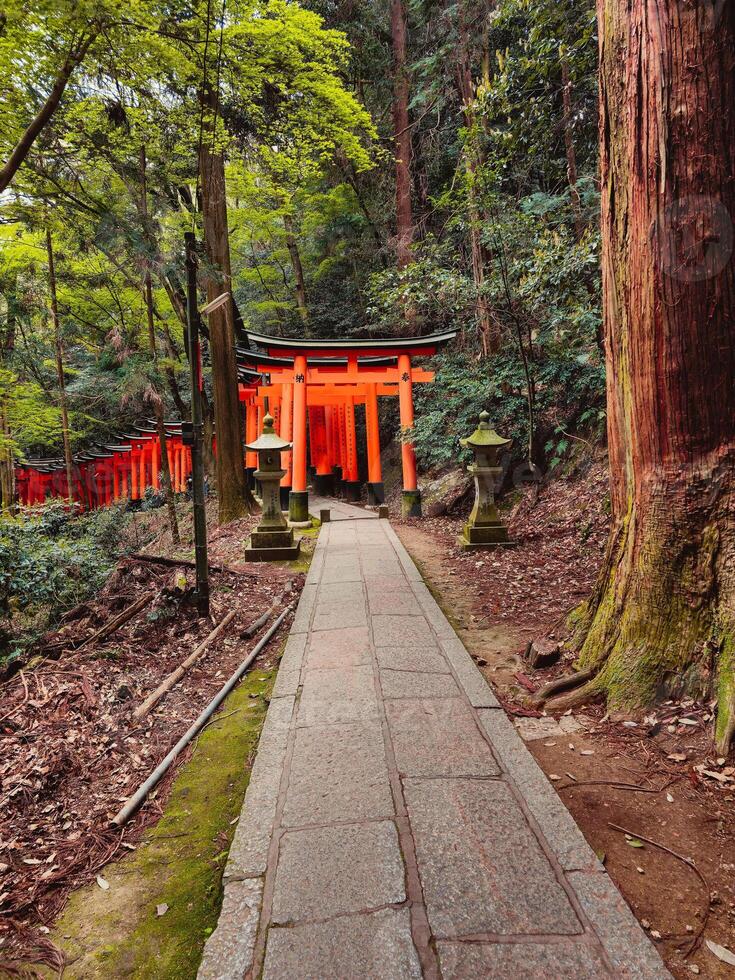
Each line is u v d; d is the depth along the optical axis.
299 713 2.57
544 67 5.29
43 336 12.62
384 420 15.27
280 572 5.90
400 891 1.48
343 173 13.86
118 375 10.80
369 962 1.27
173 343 11.48
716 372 2.26
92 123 6.86
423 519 9.55
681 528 2.38
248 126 10.15
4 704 2.86
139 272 8.05
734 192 2.16
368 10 11.82
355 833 1.72
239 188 11.42
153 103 6.93
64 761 2.36
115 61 5.52
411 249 7.80
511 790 1.93
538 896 1.45
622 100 2.54
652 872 1.58
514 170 6.89
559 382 6.73
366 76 12.69
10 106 5.39
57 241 9.20
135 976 1.38
